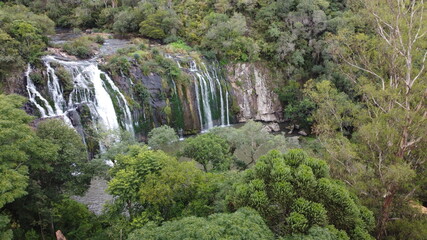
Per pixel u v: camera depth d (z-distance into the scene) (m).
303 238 13.08
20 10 56.44
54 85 39.56
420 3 21.33
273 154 16.64
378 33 23.89
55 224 24.39
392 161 20.36
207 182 21.38
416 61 23.38
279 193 14.77
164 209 20.64
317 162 16.55
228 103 55.97
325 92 28.44
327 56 54.50
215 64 56.72
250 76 57.62
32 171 22.59
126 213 23.78
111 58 46.38
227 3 65.44
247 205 15.26
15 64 37.69
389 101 21.77
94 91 41.75
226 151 30.09
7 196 16.52
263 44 58.84
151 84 46.84
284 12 62.69
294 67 58.19
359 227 15.60
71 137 25.22
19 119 20.83
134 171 20.33
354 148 23.09
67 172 24.53
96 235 23.44
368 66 25.69
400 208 21.22
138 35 67.75
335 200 15.41
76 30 68.94
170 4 69.31
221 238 12.13
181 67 51.81
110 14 73.12
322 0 62.06
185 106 49.78
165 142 33.78
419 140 20.30
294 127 53.94
